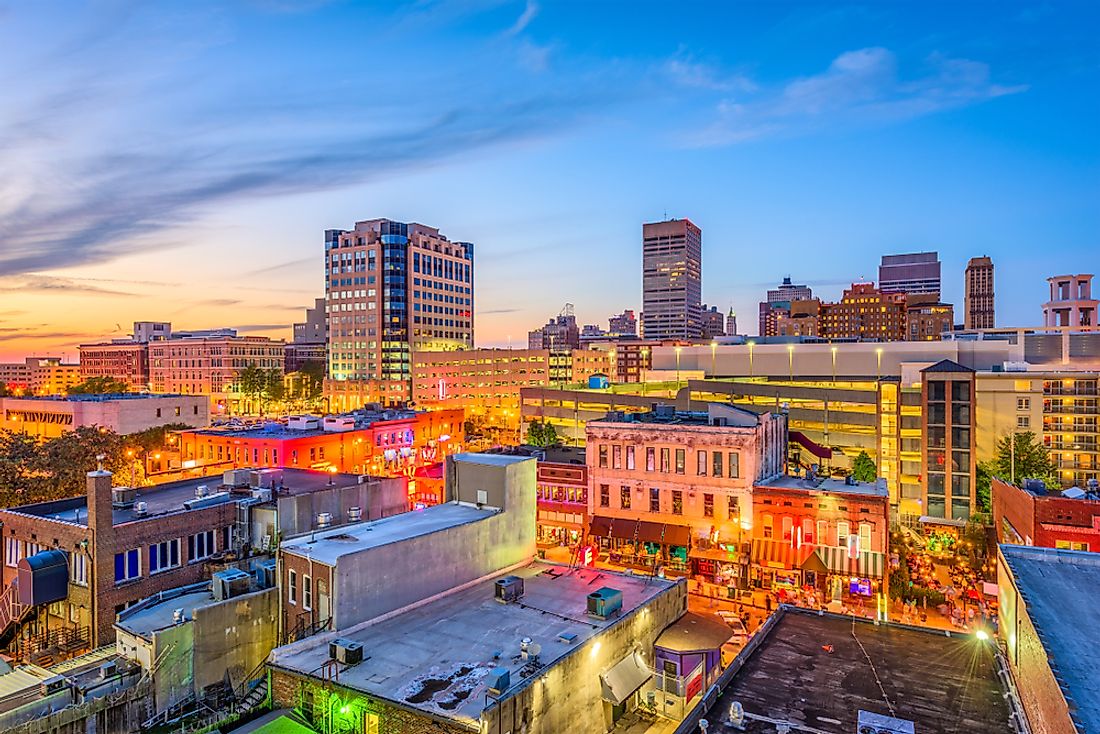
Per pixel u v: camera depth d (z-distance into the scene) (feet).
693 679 108.88
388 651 88.28
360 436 293.84
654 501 189.16
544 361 621.31
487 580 118.42
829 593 164.14
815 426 325.83
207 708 90.79
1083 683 53.62
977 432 298.76
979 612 153.79
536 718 79.46
